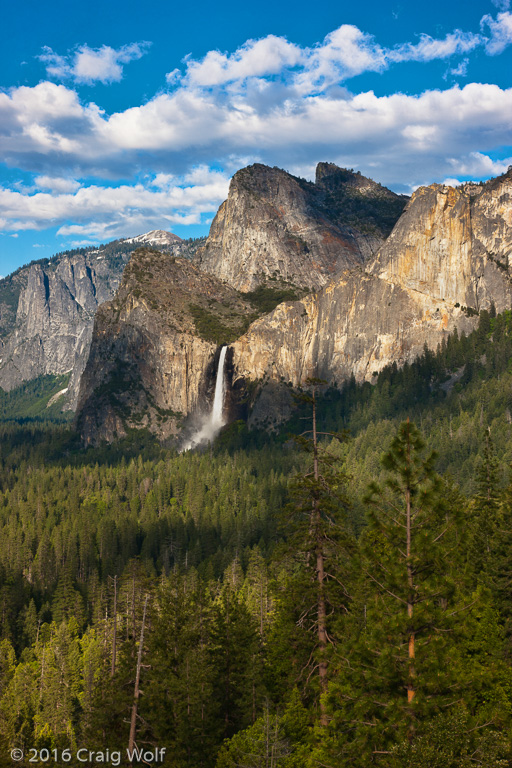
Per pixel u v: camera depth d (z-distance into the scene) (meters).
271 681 63.31
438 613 38.75
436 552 39.50
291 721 50.97
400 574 39.34
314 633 51.19
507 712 39.62
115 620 77.75
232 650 66.75
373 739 37.62
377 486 42.91
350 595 49.34
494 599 54.66
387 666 37.94
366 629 42.16
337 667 42.56
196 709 59.50
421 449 41.91
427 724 35.66
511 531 61.59
